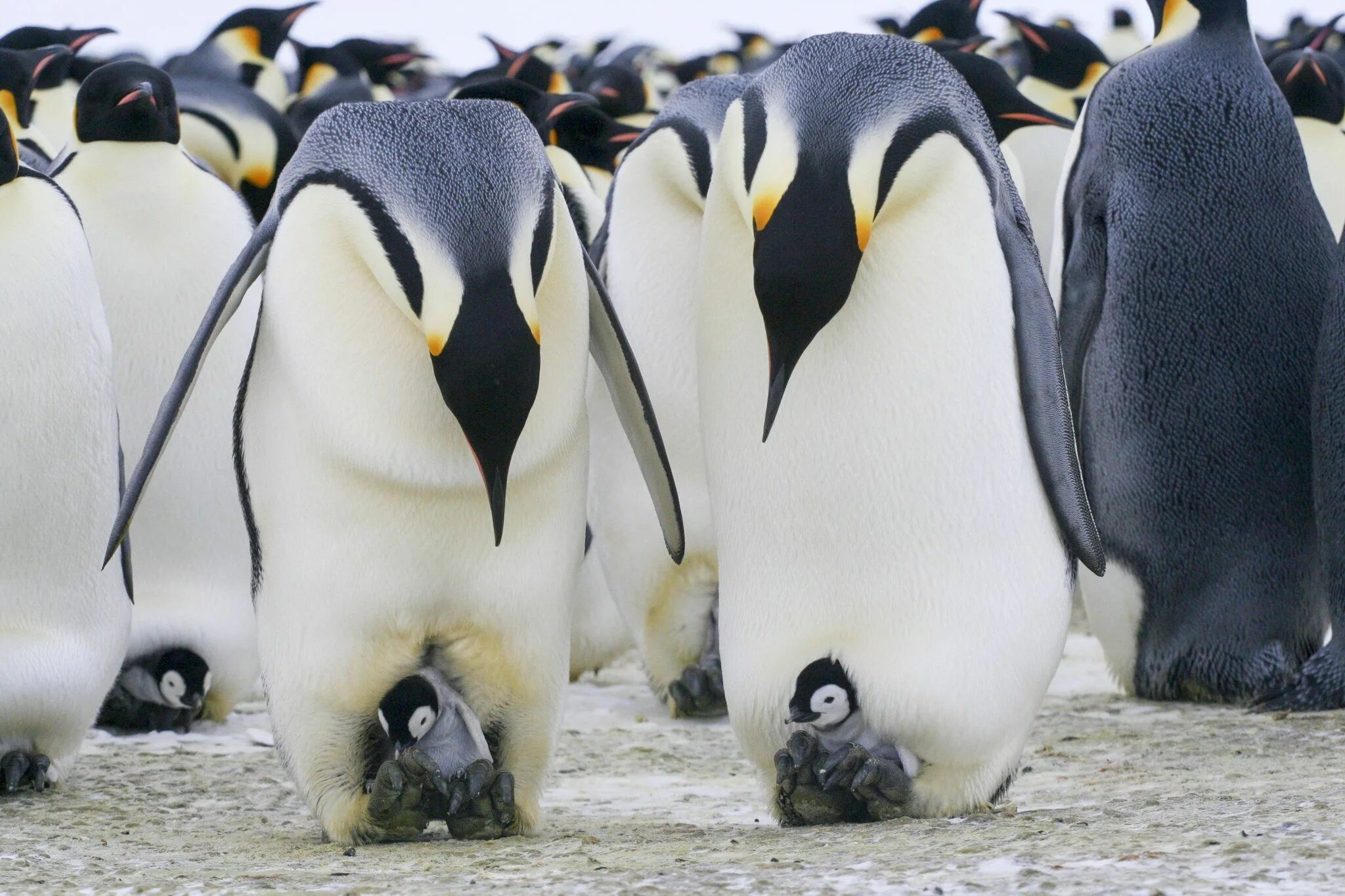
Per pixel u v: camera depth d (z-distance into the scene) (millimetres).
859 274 9953
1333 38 47156
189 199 15320
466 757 10297
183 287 15109
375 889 8633
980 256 10023
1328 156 19891
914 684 10141
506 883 8703
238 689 16047
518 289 9414
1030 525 10242
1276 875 7828
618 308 15359
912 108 9898
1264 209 16234
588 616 18734
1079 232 16516
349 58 43625
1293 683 15516
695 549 15562
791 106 9867
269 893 8633
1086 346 16484
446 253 9359
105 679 12727
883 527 10117
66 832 11133
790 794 10383
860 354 9984
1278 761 12922
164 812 12023
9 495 11930
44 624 12273
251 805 12352
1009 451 10133
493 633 10172
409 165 9586
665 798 12703
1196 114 16234
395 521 9781
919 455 10039
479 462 9508
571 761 14453
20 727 12383
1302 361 16281
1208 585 16422
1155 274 16188
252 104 30844
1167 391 16266
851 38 10289
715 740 15531
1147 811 10055
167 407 10125
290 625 10039
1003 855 8633
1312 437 15484
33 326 11852
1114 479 16547
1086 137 16609
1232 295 16141
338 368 9594
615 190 15570
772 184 9695
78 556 12312
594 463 15867
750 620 10469
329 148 9789
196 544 15414
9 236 11836
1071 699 17203
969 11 42438
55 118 28953
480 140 9750
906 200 9914
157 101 15320
